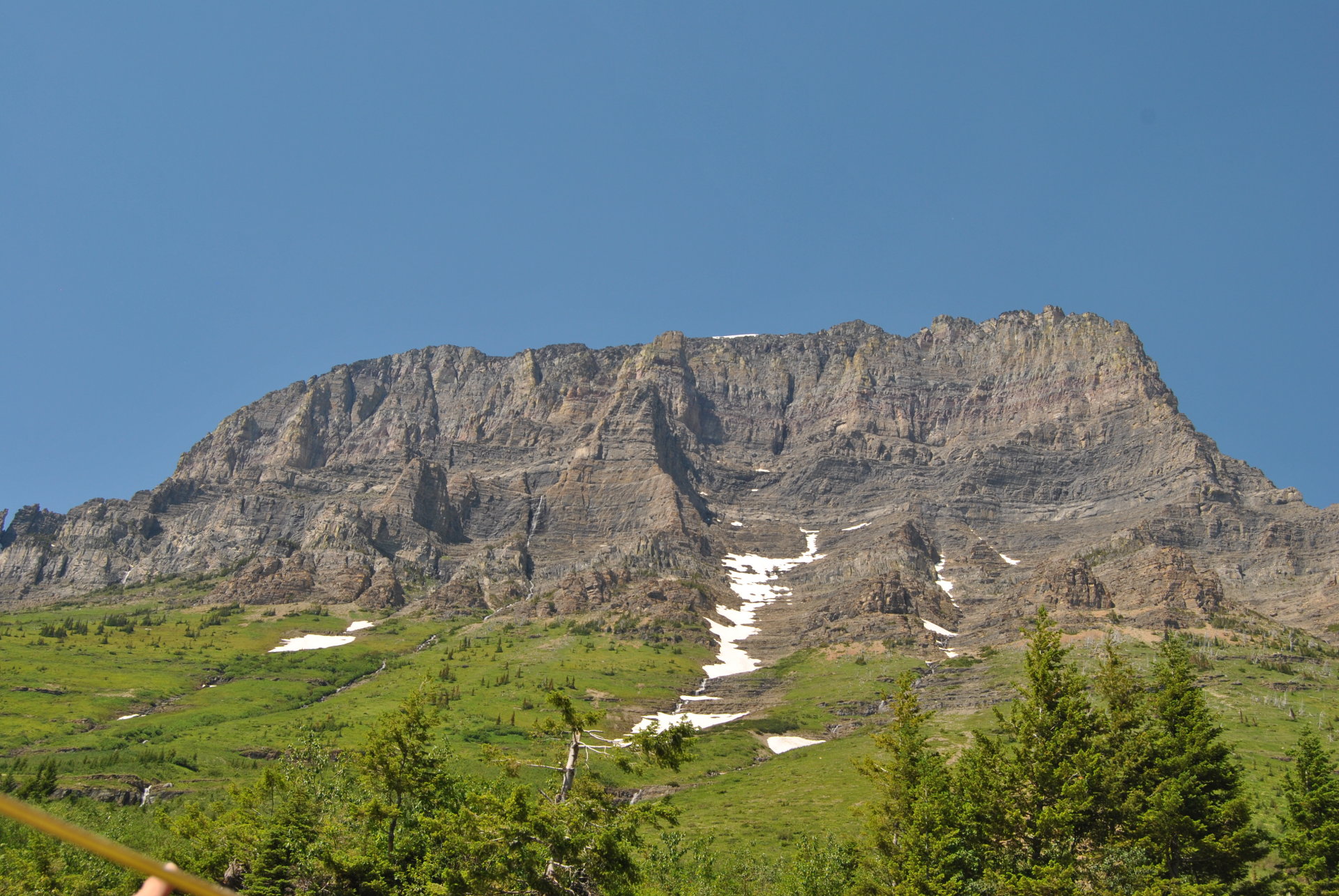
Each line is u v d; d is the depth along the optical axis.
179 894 14.20
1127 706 105.25
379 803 85.56
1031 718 98.38
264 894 87.00
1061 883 83.25
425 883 79.62
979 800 93.50
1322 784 96.44
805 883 102.81
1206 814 93.88
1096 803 94.31
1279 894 94.38
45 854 102.50
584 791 76.44
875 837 96.88
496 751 80.75
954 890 85.00
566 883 72.69
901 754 99.56
